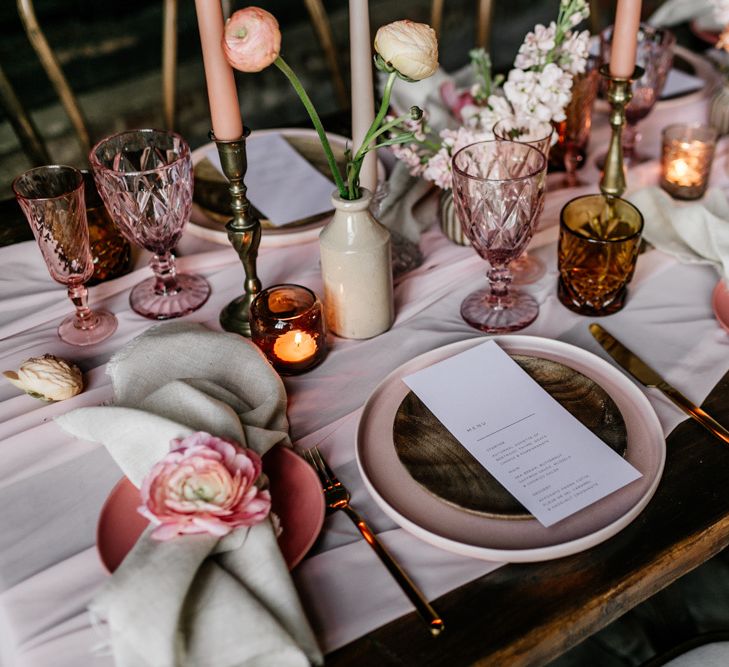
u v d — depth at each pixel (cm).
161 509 49
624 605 53
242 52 57
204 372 66
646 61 95
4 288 85
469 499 57
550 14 222
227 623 47
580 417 63
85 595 53
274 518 53
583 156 98
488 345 71
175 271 83
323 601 52
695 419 64
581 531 54
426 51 59
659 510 57
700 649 74
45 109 173
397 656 49
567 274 75
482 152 76
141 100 182
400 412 64
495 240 73
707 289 80
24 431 66
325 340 73
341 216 70
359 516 58
